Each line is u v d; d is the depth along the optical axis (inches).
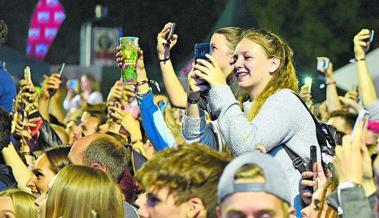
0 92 474.6
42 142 457.7
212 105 313.3
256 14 1067.3
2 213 335.9
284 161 313.9
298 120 314.3
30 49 1446.9
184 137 329.1
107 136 355.6
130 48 359.9
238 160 226.2
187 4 1192.2
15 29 1456.7
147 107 360.5
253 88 321.4
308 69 781.3
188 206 244.1
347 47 1162.6
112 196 298.8
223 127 310.0
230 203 223.8
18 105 458.9
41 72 1003.9
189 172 243.6
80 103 901.8
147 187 245.4
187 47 1167.6
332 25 1154.0
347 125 475.5
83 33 1349.7
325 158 315.6
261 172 223.6
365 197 234.4
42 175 368.8
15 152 406.6
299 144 315.0
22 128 455.5
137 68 362.0
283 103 313.9
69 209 297.0
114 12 1327.5
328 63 553.0
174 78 368.8
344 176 235.9
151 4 1258.0
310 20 1156.5
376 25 1155.3
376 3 1155.3
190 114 326.6
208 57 315.3
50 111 558.3
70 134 514.9
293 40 1160.2
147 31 1272.1
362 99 432.5
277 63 319.6
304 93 517.7
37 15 1445.6
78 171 299.3
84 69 1040.2
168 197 243.8
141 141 417.7
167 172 243.8
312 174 301.1
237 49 322.3
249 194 222.7
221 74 314.3
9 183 387.2
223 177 225.8
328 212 277.9
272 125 309.9
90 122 509.0
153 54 1263.5
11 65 991.0
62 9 1448.1
